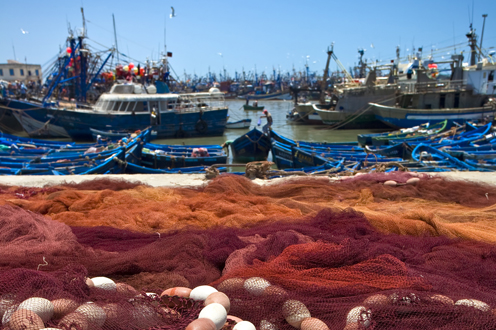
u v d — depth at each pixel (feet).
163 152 59.93
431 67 109.50
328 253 10.16
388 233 13.82
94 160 48.32
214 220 15.17
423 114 96.43
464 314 7.83
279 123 140.97
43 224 13.39
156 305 8.34
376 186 20.68
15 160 50.06
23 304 7.22
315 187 20.80
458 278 10.03
